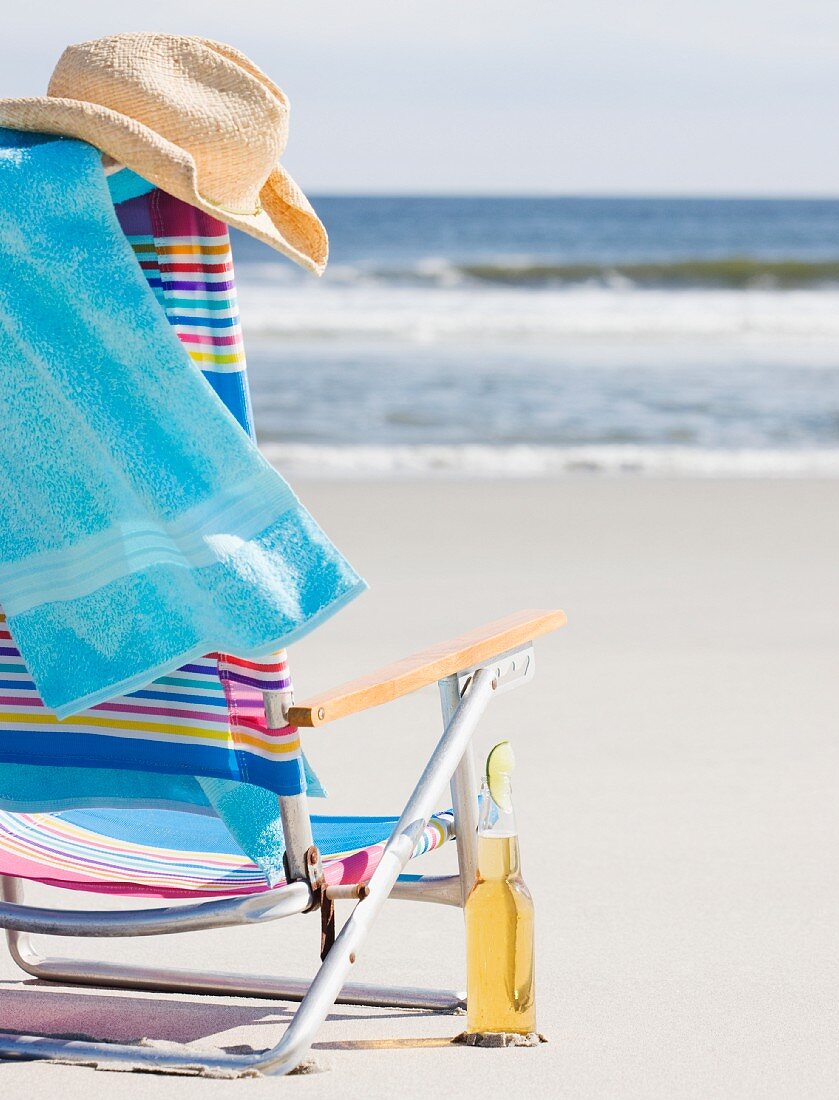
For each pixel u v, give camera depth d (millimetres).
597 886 3254
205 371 2209
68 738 2393
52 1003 2629
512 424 13484
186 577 2123
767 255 38750
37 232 2127
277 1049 2195
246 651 2090
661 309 23750
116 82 2211
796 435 12914
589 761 4258
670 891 3221
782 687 5098
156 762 2334
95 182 2119
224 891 2320
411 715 4832
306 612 2084
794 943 2908
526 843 3553
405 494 9562
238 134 2201
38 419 2158
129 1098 2111
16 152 2145
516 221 54625
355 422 13539
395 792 3982
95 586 2170
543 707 4863
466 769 2523
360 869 2299
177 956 2887
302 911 2223
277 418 13648
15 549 2209
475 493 9633
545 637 5855
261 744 2225
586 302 24906
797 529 8352
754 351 18938
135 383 2123
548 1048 2367
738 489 9797
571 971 2758
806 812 3787
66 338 2137
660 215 58719
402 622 6102
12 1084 2174
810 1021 2496
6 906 2334
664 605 6434
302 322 20578
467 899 2439
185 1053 2250
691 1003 2584
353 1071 2248
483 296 26094
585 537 8078
